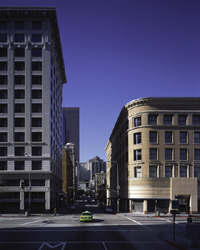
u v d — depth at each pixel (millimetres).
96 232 28156
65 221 40531
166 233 27312
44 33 65312
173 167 56750
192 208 55312
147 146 57438
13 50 64125
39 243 21641
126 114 65312
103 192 129250
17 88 63281
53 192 68375
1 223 38062
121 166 73812
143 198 56312
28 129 62094
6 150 61250
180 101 58375
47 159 60969
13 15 64500
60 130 92688
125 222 38938
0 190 59000
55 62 76688
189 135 57812
